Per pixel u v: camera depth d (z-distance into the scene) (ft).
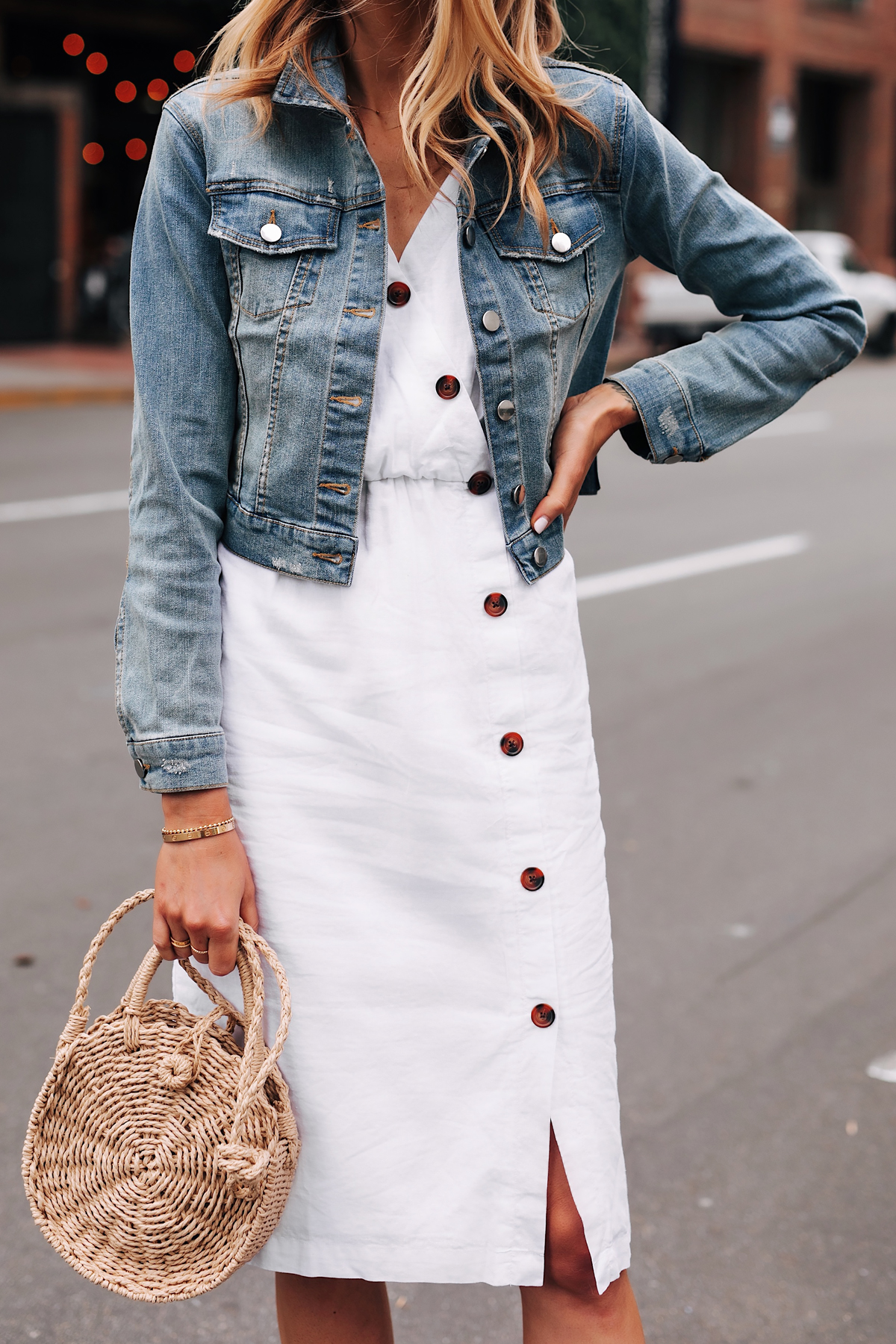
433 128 4.75
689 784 15.51
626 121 5.00
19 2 56.29
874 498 33.42
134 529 4.90
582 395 5.27
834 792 15.37
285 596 4.94
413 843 4.96
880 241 96.99
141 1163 4.87
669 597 23.65
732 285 5.30
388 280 4.83
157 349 4.85
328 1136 4.99
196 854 4.84
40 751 15.83
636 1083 9.88
